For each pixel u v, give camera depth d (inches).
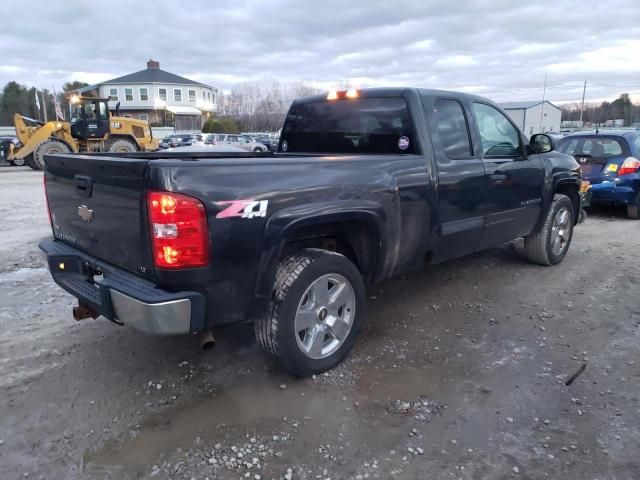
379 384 133.6
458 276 221.9
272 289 125.1
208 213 108.7
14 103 2920.8
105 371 141.1
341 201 132.0
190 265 107.9
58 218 148.9
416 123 159.9
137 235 112.7
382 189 142.9
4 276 225.6
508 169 192.7
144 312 106.7
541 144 205.6
